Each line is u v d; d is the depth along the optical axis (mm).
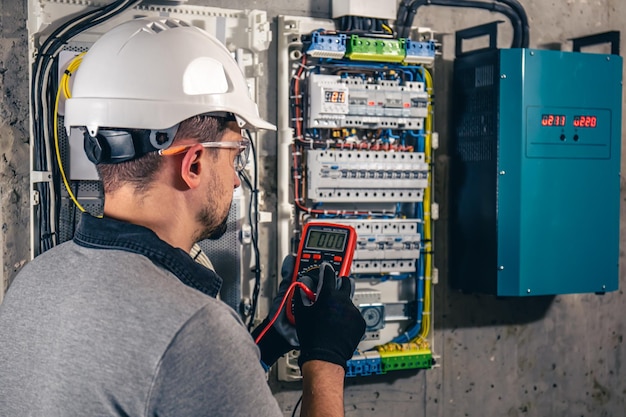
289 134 2516
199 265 1029
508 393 2918
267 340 1523
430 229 2703
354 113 2527
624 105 3045
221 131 1105
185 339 888
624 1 3043
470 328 2850
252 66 2451
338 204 2613
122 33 1119
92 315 929
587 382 3049
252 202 2455
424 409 2791
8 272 2305
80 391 904
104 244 990
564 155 2656
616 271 2787
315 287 1474
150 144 1036
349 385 2684
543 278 2637
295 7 2592
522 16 2744
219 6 2484
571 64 2656
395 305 2691
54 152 2229
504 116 2578
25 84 2303
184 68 1083
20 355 982
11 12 2283
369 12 2545
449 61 2795
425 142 2684
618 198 2783
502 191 2590
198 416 877
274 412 932
